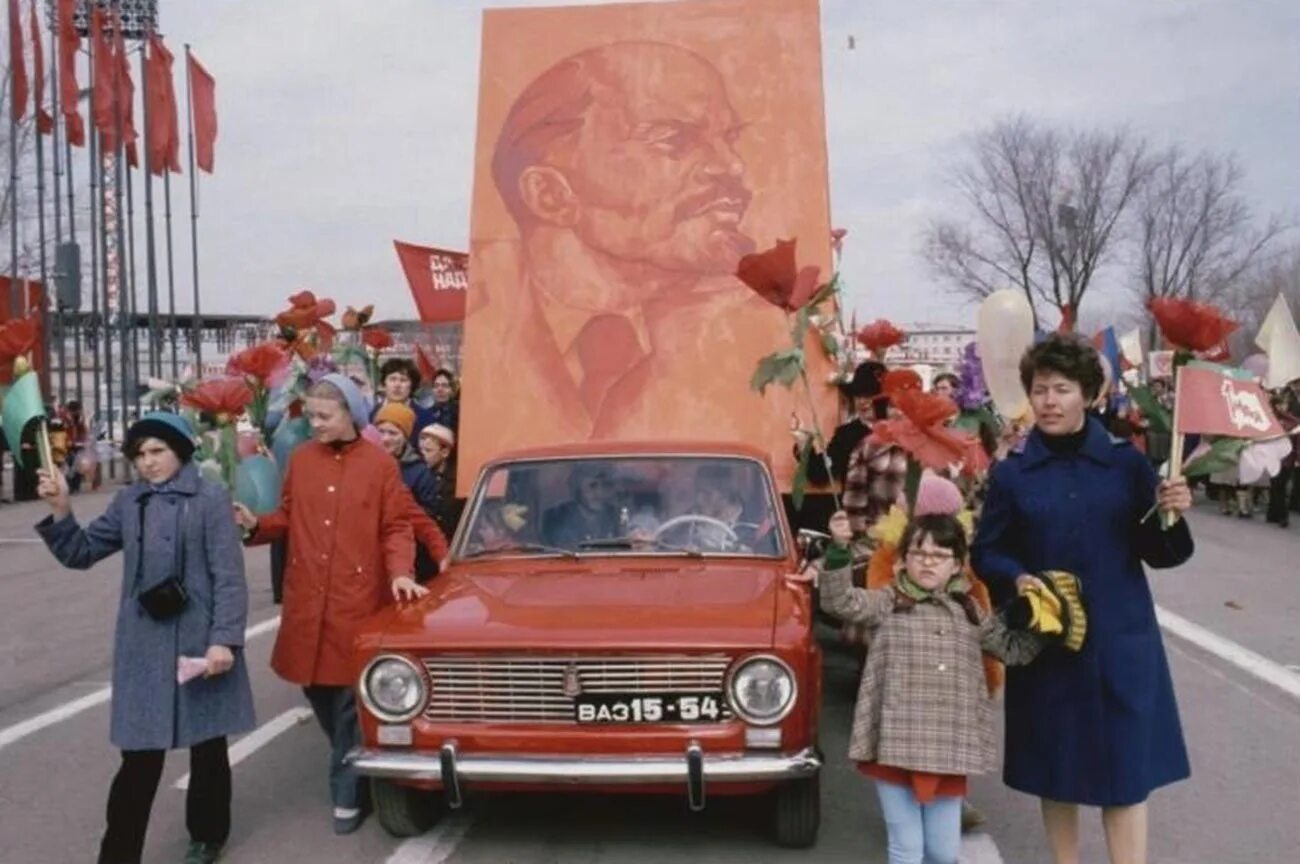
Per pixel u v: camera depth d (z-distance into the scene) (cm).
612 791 500
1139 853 423
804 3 852
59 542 500
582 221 839
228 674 508
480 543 621
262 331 3098
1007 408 551
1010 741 432
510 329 832
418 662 504
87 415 3089
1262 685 827
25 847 558
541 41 870
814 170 834
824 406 793
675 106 850
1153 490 419
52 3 2981
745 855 534
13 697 851
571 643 491
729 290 817
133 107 3225
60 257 2344
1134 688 412
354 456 580
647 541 607
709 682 491
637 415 806
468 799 617
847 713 772
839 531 457
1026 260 3966
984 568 430
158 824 588
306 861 535
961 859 529
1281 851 538
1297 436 1742
